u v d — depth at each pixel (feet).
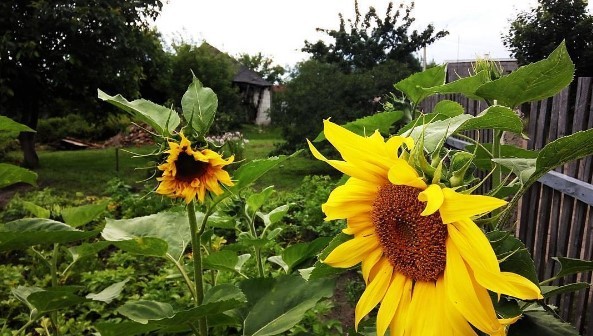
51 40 41.09
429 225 2.69
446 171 2.68
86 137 71.77
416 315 2.71
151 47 48.44
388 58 54.70
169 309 4.53
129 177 39.11
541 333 2.84
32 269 15.64
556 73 3.15
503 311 2.64
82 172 41.68
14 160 46.55
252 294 4.71
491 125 3.41
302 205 22.71
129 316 4.33
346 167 2.86
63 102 48.44
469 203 2.34
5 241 3.91
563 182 10.47
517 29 33.58
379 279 2.93
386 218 2.83
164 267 15.37
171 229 5.21
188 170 4.53
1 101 40.37
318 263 3.26
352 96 41.52
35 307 4.60
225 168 4.72
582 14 31.81
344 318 13.11
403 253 2.79
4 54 37.88
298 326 10.00
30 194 28.14
